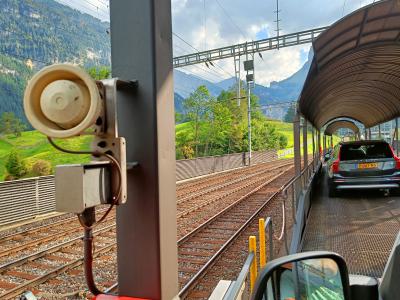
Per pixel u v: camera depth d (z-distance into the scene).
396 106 15.80
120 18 2.14
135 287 2.11
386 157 10.84
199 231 9.05
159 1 2.14
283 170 28.47
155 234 2.06
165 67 2.21
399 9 6.88
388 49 9.21
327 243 6.48
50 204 12.38
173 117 2.29
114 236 8.85
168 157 2.21
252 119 58.66
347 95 17.33
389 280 2.17
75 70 1.67
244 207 12.24
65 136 1.67
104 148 1.85
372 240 6.52
